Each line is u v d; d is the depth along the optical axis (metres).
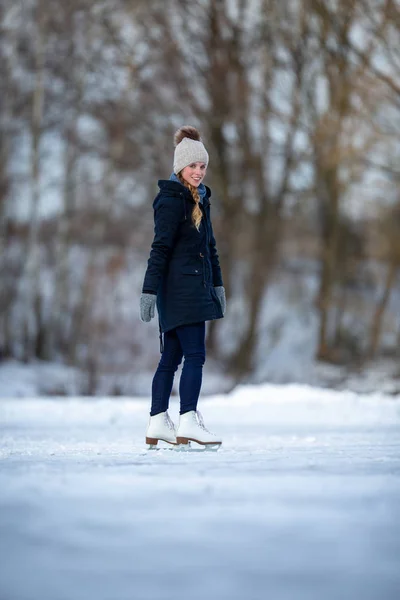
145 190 93.94
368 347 98.19
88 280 83.88
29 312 81.44
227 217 88.81
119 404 37.38
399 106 69.75
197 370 14.12
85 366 72.56
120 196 94.81
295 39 82.06
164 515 6.10
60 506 6.47
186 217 14.26
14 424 25.95
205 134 87.31
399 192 77.94
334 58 74.75
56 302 84.69
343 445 14.46
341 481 7.91
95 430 22.50
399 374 79.25
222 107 84.25
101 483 7.75
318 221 98.69
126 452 12.77
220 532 5.50
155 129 86.25
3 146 79.94
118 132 83.06
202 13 84.81
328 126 73.25
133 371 71.75
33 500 6.77
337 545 5.13
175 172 14.63
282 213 90.12
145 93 84.12
